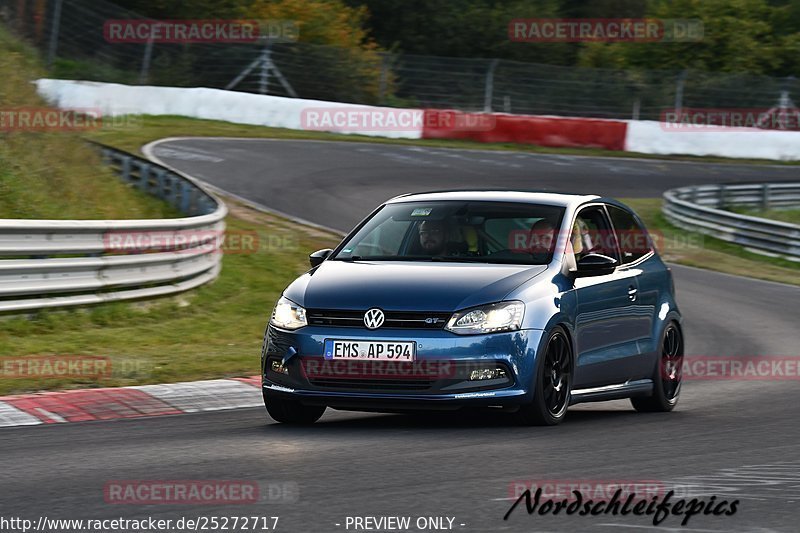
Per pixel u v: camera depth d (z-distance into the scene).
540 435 24.86
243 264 63.16
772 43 198.25
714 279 78.38
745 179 127.75
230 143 112.38
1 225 40.25
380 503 17.53
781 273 85.50
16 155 63.19
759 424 27.91
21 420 27.22
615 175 120.44
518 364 25.16
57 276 43.44
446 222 28.72
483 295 25.42
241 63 141.25
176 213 71.94
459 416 28.41
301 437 24.47
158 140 108.69
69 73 128.38
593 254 27.84
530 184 107.50
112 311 45.59
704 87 150.88
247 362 38.00
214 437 24.55
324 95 143.62
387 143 126.06
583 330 27.64
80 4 134.88
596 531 16.05
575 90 149.38
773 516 17.09
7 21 128.38
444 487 18.80
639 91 149.62
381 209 30.09
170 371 35.31
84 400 30.02
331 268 27.38
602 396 28.77
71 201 63.41
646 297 30.86
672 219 101.00
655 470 20.73
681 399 34.78
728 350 48.31
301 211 85.31
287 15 163.88
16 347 38.34
